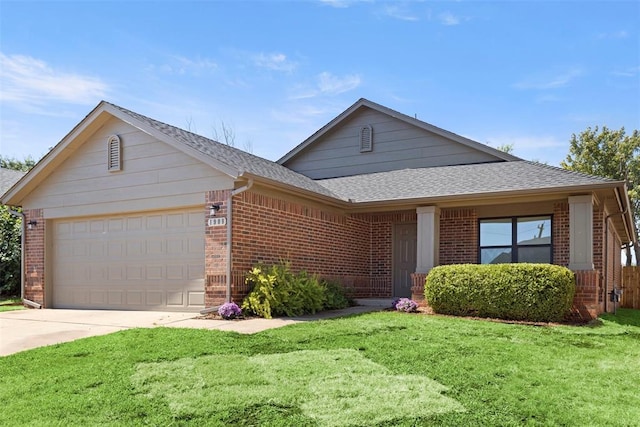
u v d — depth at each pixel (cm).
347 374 565
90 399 481
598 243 1279
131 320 977
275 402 477
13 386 523
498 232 1363
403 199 1269
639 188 3008
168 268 1137
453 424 432
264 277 1038
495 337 802
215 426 425
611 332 887
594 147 3092
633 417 452
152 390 506
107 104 1184
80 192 1261
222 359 623
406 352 675
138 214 1194
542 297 1002
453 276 1095
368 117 1759
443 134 1620
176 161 1116
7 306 1334
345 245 1438
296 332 802
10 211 1384
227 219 1028
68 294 1293
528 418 448
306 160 1855
